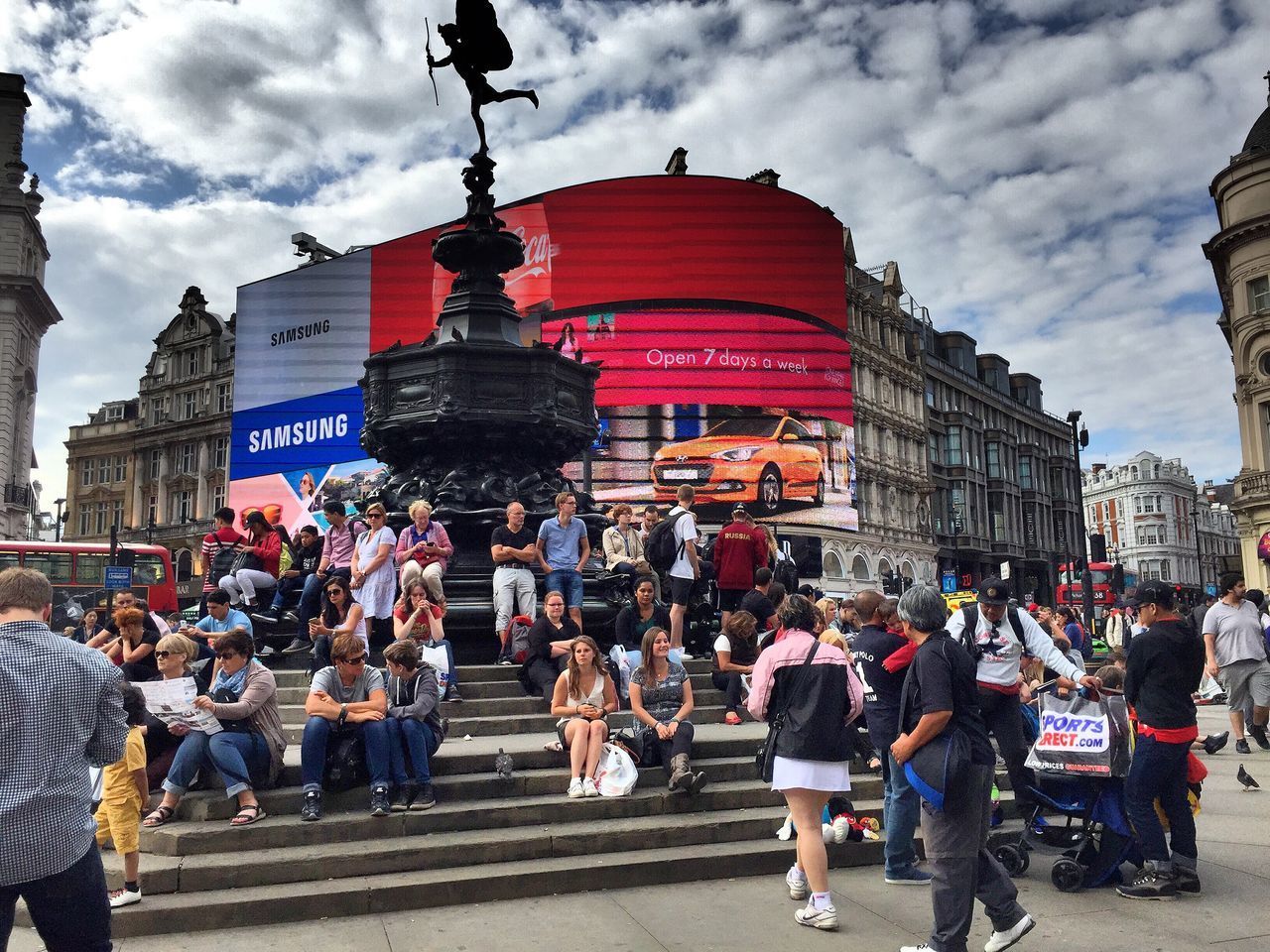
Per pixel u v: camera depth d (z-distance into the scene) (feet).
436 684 20.56
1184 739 17.61
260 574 34.81
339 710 19.34
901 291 183.62
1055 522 234.79
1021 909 14.05
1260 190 114.21
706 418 124.77
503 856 18.35
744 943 14.99
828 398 130.31
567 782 21.18
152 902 15.94
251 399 131.85
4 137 154.71
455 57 39.27
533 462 38.14
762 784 22.00
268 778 19.98
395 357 36.88
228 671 20.06
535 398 36.58
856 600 20.30
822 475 128.16
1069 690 18.99
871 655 19.38
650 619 29.71
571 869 17.84
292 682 28.78
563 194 126.93
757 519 124.47
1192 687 17.97
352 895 16.49
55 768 10.09
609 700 22.15
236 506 130.31
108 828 18.08
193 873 16.63
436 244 38.86
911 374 182.70
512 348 36.35
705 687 30.45
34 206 158.20
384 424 36.76
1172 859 17.97
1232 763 32.76
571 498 31.45
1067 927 15.93
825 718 15.98
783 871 19.29
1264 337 113.29
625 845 19.25
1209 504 447.42
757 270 128.77
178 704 18.94
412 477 36.65
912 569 172.65
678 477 123.03
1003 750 19.60
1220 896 17.60
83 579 74.90
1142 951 14.69
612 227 126.93
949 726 13.75
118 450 191.62
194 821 18.78
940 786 13.33
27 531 156.04
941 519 191.11
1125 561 382.63
